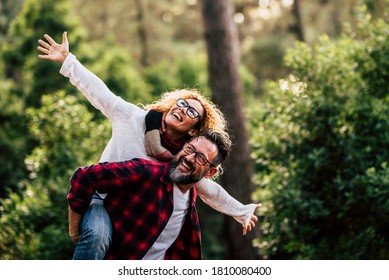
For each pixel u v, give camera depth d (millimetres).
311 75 9055
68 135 10078
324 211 8367
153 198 4059
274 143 9141
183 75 21719
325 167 8727
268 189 9219
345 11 25125
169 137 4270
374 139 8484
